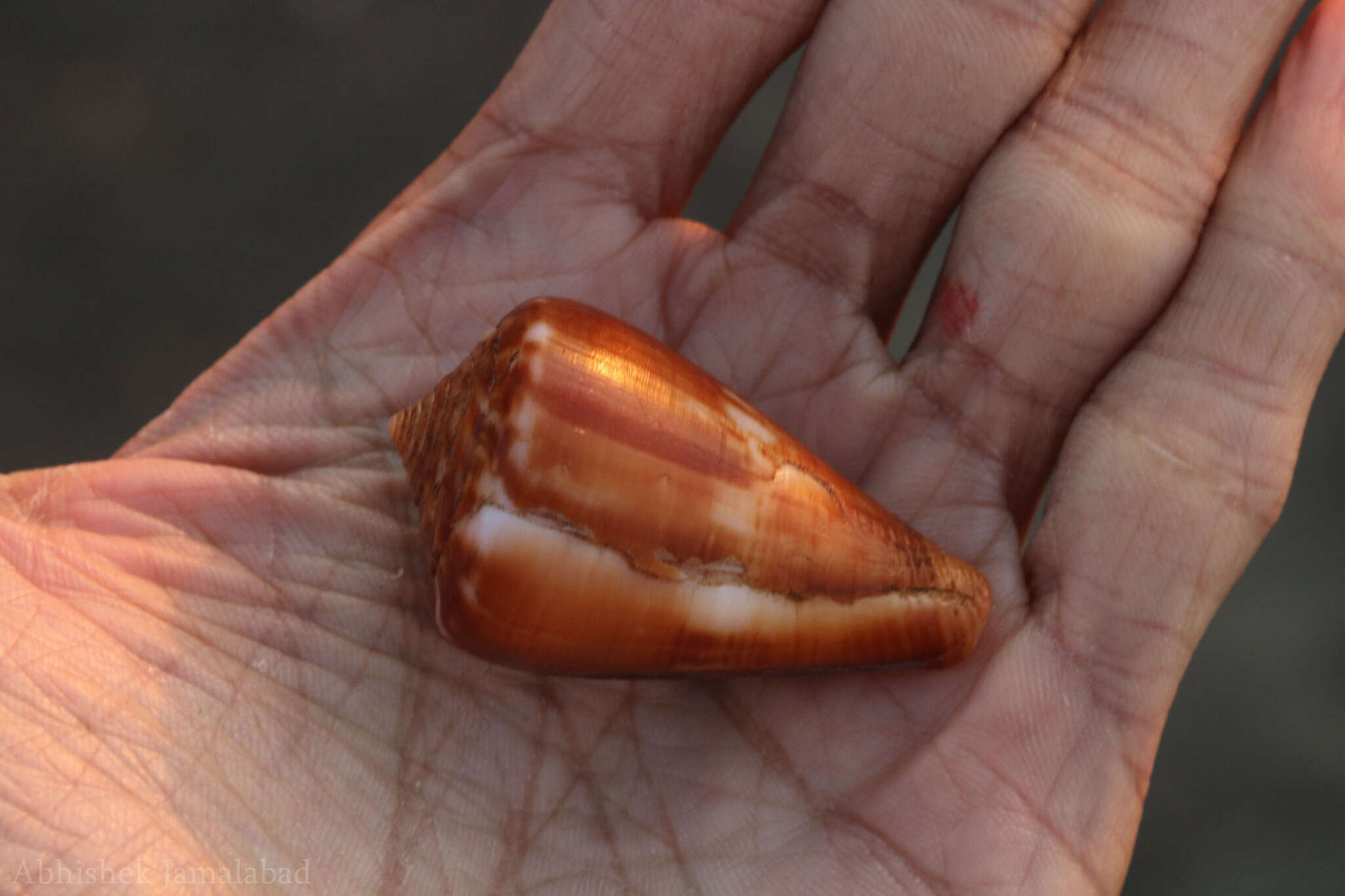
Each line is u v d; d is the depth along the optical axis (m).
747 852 0.24
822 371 0.26
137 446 0.25
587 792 0.24
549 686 0.24
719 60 0.26
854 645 0.24
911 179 0.26
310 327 0.26
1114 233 0.25
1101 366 0.25
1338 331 0.24
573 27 0.26
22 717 0.22
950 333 0.25
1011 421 0.25
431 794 0.24
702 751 0.24
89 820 0.22
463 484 0.23
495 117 0.26
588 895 0.23
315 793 0.23
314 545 0.24
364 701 0.24
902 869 0.24
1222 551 0.24
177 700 0.23
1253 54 0.24
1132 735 0.24
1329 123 0.24
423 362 0.26
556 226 0.26
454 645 0.23
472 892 0.23
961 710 0.24
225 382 0.26
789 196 0.26
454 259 0.26
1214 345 0.24
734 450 0.23
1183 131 0.25
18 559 0.23
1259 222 0.24
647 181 0.26
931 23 0.25
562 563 0.23
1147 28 0.25
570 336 0.23
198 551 0.24
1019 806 0.24
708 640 0.23
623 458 0.23
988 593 0.24
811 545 0.23
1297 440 0.24
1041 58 0.25
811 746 0.24
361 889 0.23
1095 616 0.24
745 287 0.26
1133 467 0.24
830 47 0.26
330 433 0.25
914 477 0.25
